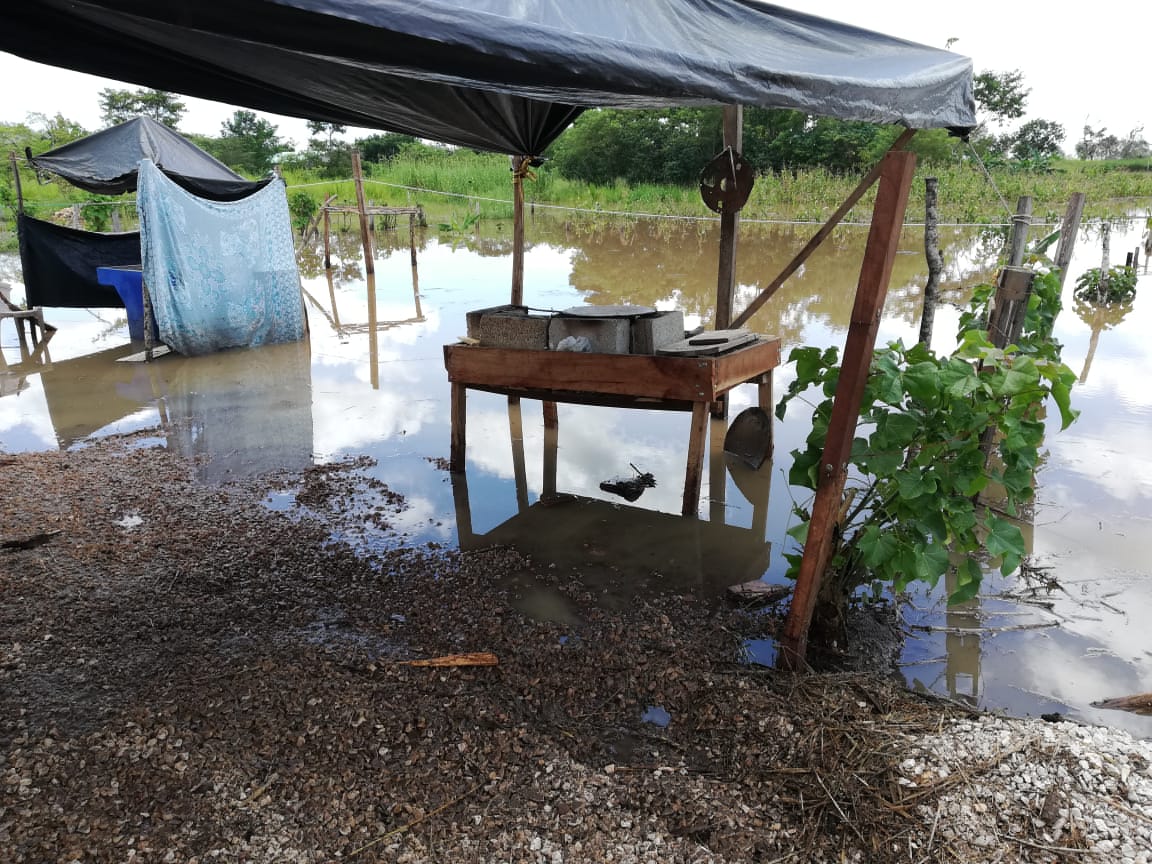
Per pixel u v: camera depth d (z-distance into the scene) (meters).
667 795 2.52
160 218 8.90
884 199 2.64
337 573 4.16
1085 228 19.03
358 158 14.94
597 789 2.55
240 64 3.66
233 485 5.41
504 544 4.52
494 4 2.45
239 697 3.05
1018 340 4.97
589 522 4.85
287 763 2.68
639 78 2.53
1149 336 9.23
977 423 2.95
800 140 28.47
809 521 3.28
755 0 4.06
